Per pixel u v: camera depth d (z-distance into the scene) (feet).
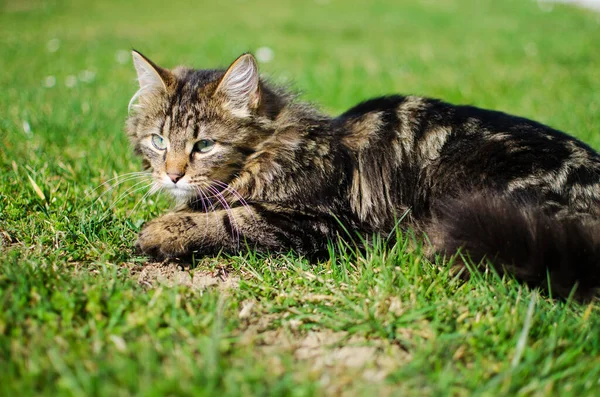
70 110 3.86
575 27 8.87
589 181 2.48
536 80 4.99
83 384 1.93
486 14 10.60
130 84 4.93
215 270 2.45
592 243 2.29
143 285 2.33
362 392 1.98
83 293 2.20
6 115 3.72
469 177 2.53
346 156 2.63
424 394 1.99
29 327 2.09
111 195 2.81
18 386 1.92
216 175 2.59
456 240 2.39
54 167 3.00
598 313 2.25
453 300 2.27
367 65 5.97
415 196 2.60
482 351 2.09
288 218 2.53
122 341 2.05
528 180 2.48
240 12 11.13
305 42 7.70
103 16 10.43
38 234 2.53
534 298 2.23
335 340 2.16
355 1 12.34
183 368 1.99
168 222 2.51
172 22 9.82
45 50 6.73
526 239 2.31
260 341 2.14
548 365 2.04
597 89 4.63
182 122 2.56
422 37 8.23
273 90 2.68
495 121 2.64
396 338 2.15
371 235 2.60
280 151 2.58
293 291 2.32
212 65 5.64
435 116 2.68
